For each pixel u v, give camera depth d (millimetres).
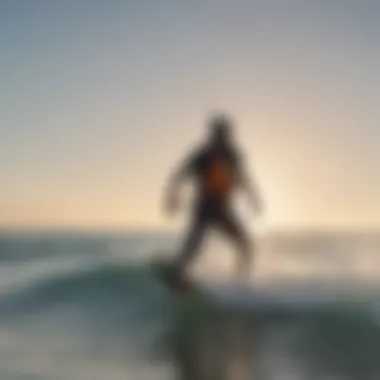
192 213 7234
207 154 7148
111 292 6945
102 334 5574
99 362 4789
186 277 6859
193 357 4879
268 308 6008
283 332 5379
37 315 6266
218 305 6172
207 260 9789
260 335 5371
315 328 5469
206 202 7145
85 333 5633
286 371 4590
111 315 6164
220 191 7133
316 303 6117
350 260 10344
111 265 7820
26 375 4551
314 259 10617
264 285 7023
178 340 5363
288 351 4984
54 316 6211
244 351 4992
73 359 4918
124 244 17438
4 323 5984
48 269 8984
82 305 6559
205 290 6707
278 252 12398
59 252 14016
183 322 5840
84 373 4578
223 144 7215
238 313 5910
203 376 4473
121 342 5328
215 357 4891
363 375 4488
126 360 4875
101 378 4434
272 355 4879
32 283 7684
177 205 7242
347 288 6863
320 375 4500
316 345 5109
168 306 6336
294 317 5738
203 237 7203
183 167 7176
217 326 5629
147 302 6508
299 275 7812
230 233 7230
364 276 7766
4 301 6898
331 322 5582
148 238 20781
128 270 7570
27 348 5207
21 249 16078
